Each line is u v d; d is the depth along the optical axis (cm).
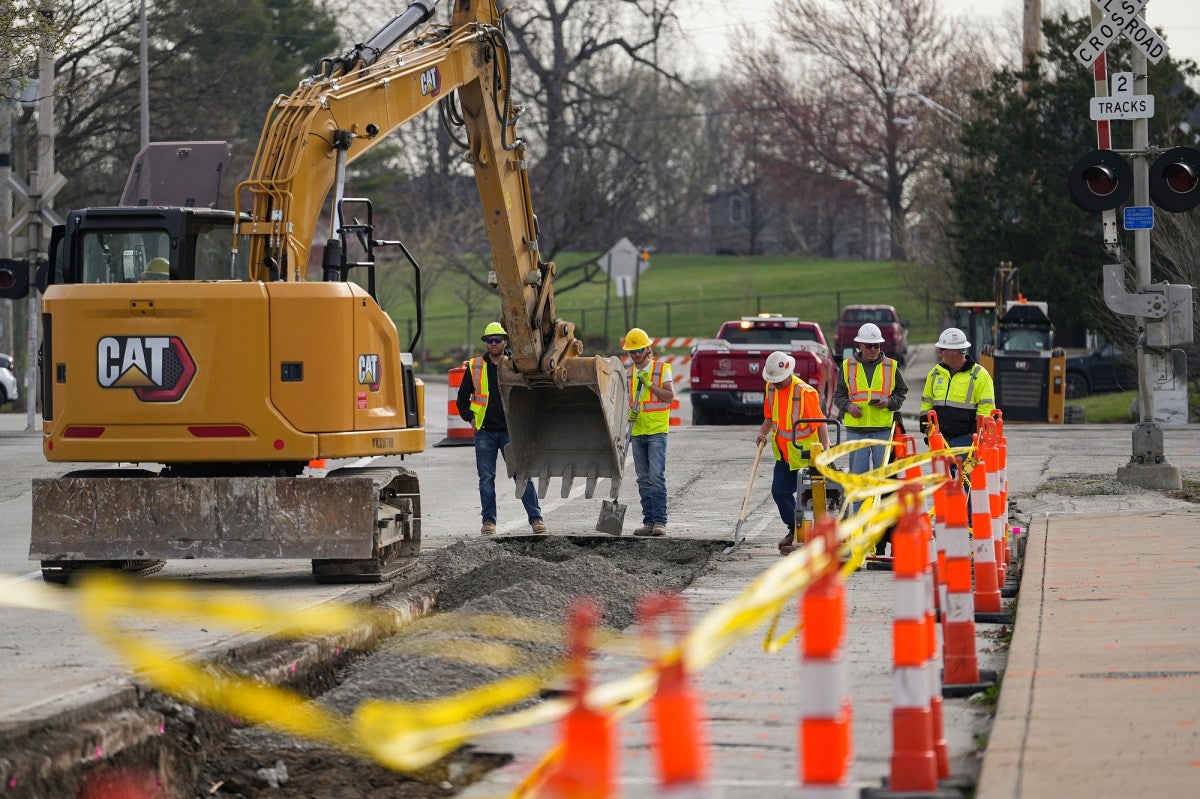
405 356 2938
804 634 1116
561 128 13775
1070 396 9225
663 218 17175
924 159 15500
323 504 2623
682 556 3444
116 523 2633
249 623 2239
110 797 1574
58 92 7906
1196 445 5462
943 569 1980
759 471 4941
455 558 3050
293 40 13025
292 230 2702
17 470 5194
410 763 1303
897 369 3550
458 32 3134
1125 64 9275
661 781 919
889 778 1475
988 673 2006
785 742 1738
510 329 3294
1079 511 3734
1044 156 9762
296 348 2633
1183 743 1549
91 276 2938
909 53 18100
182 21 11075
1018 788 1399
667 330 15888
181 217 2906
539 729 1889
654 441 3612
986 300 9862
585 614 909
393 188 14762
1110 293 4166
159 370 2630
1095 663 1955
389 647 2348
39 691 1730
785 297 18050
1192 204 4056
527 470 3538
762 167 19912
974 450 2620
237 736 1853
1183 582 2586
